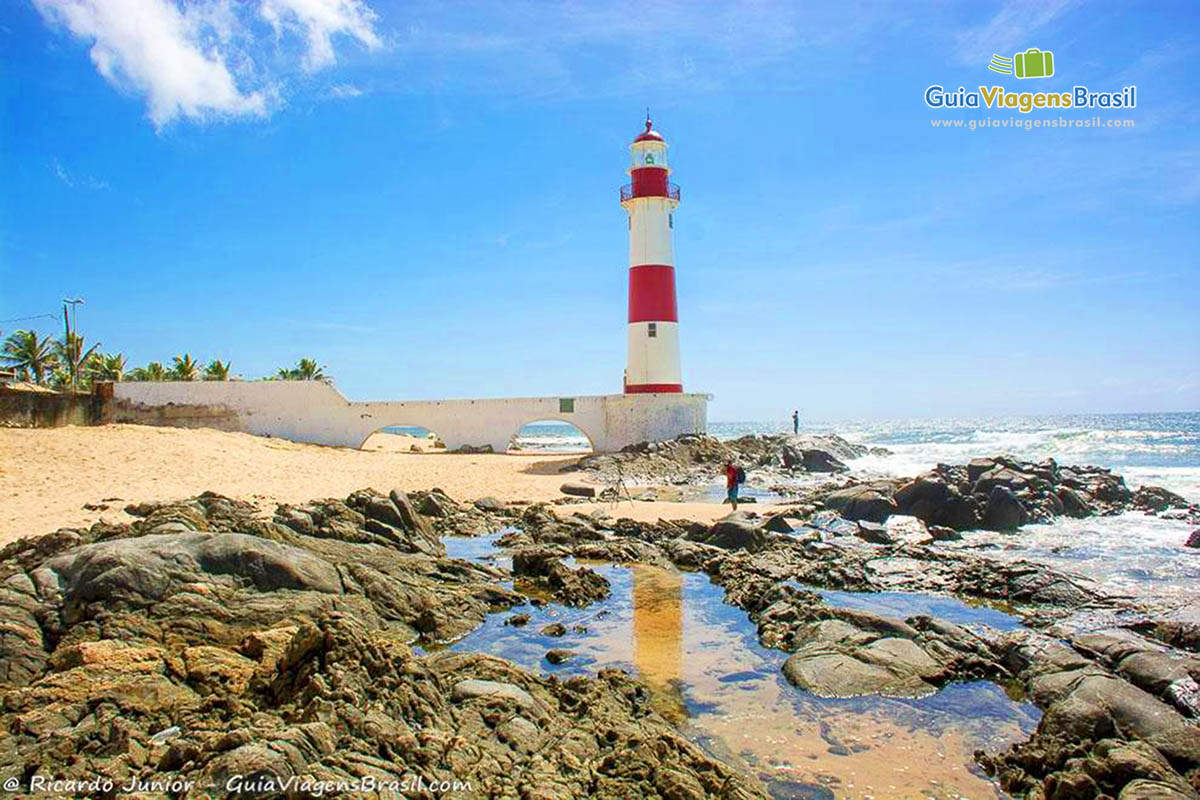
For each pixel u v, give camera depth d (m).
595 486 36.94
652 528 24.62
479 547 23.23
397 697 8.88
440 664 11.22
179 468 31.95
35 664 11.00
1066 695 10.72
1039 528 26.05
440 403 50.09
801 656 12.55
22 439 32.19
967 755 9.65
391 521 21.77
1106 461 52.59
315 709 8.11
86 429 36.97
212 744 7.28
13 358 66.56
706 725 10.47
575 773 8.14
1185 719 9.38
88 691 9.46
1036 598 16.72
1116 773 8.37
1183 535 24.36
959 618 15.70
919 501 27.16
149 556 13.05
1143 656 11.34
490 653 13.51
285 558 14.23
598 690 10.64
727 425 197.38
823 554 21.16
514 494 33.53
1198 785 8.34
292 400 48.62
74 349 62.12
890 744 9.92
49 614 11.90
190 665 10.39
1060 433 82.12
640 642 14.11
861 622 13.75
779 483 40.75
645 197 50.41
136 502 24.34
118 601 12.20
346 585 14.70
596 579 18.11
